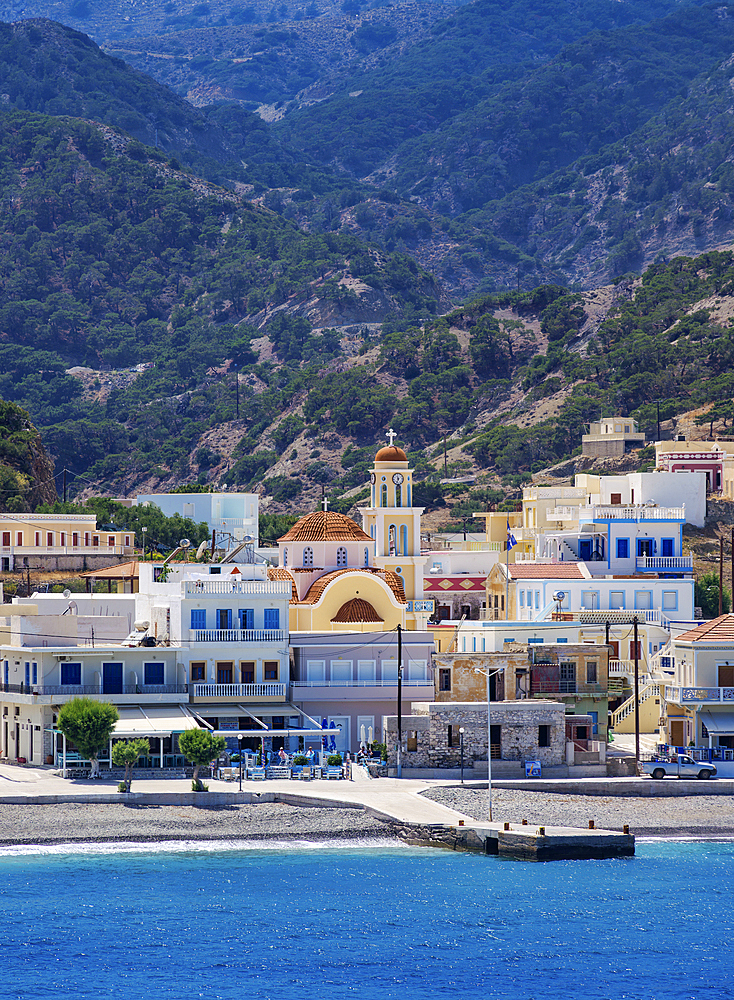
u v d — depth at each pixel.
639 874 97.56
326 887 93.25
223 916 88.31
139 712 113.06
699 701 120.50
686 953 84.75
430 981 80.12
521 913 90.50
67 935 84.94
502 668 123.44
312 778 111.06
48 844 97.25
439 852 100.94
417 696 121.56
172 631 120.19
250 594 119.94
